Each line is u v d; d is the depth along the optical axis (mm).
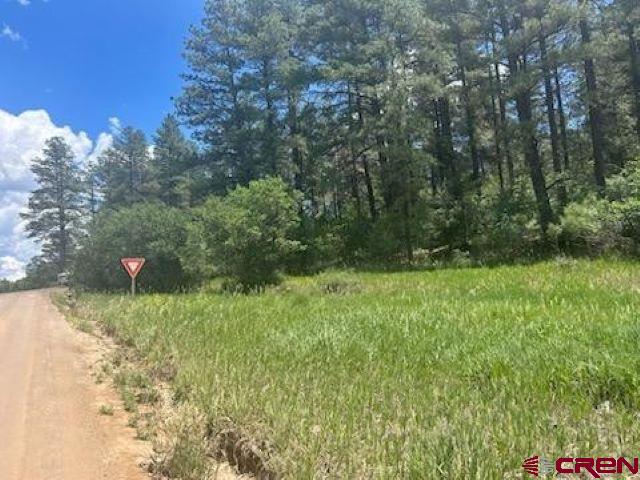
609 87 34906
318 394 5777
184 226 26953
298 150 39406
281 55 38938
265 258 24344
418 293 16500
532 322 9234
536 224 28469
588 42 27844
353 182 38750
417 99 34719
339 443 4434
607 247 24172
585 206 25781
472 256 29031
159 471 4758
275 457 4414
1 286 61156
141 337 10336
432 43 32219
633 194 24734
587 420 4699
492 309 11422
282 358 7953
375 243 31328
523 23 28281
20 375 8297
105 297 22422
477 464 3863
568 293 13297
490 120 37250
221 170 41188
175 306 15422
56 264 62375
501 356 6898
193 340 9625
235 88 40156
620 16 27578
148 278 27141
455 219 31516
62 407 6648
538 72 27625
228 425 5203
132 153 66250
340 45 34625
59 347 10844
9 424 5977
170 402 6613
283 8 41000
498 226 28797
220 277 27531
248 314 13094
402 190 31594
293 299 16750
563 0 28125
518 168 37125
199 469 4609
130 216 27969
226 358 7848
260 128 39969
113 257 27672
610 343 7078
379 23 34062
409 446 4273
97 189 68875
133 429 5902
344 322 10797
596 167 29672
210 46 40000
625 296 11773
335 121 37188
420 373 6898
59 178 63219
